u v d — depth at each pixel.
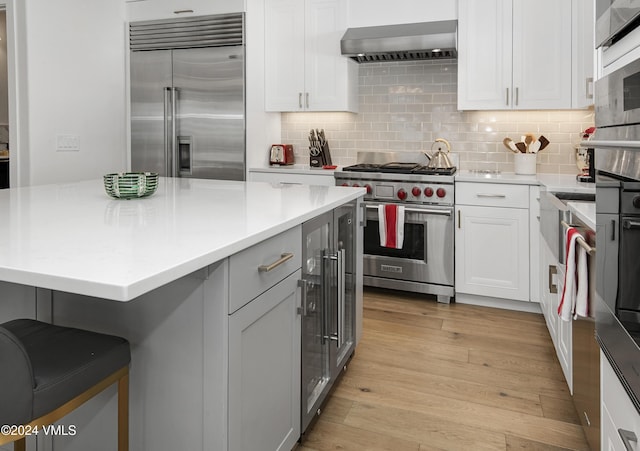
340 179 3.88
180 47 4.24
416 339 2.96
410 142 4.27
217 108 4.17
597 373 1.54
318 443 1.91
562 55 3.42
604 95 1.27
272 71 4.30
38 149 3.67
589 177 3.13
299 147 4.64
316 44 4.12
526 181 3.32
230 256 1.29
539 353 2.76
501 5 3.54
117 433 1.42
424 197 3.63
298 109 4.24
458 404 2.21
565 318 1.81
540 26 3.46
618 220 1.16
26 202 1.97
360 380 2.43
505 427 2.02
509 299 3.51
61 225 1.49
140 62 4.41
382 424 2.05
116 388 1.41
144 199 2.11
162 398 1.36
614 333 1.20
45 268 1.03
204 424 1.31
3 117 6.07
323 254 2.03
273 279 1.55
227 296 1.28
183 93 4.27
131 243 1.26
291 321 1.72
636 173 1.02
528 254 3.38
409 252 3.72
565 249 1.98
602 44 1.29
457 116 4.12
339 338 2.20
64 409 1.15
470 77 3.66
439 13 3.74
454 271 3.62
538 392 2.31
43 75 3.68
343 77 4.06
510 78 3.56
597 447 1.53
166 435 1.37
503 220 3.43
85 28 4.03
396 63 4.25
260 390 1.50
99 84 4.20
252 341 1.44
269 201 2.07
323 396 2.07
